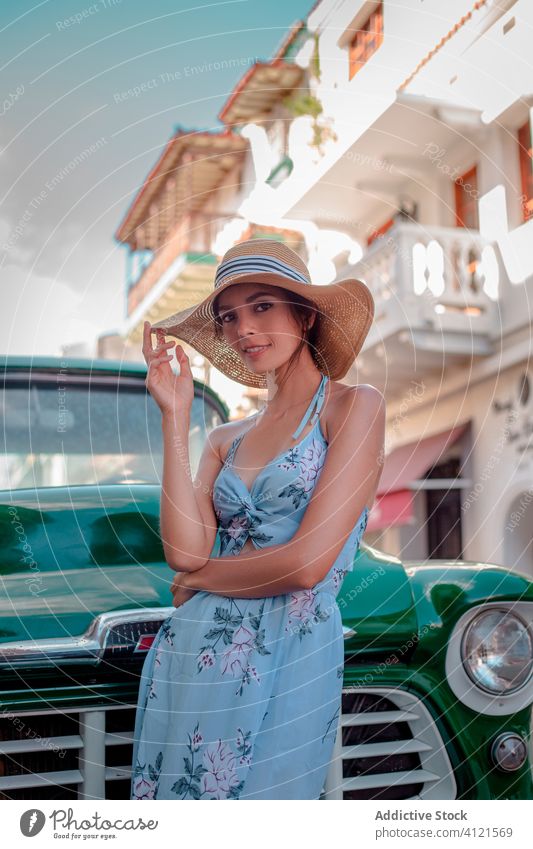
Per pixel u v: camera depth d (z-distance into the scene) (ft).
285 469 5.04
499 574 6.38
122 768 5.28
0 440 7.93
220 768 4.63
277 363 5.29
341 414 5.15
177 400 5.34
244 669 4.75
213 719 4.69
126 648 5.18
